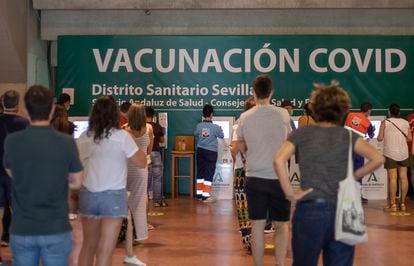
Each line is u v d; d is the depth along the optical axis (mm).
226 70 12047
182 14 12172
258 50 12023
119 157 4559
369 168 3742
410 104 12023
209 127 11133
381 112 12008
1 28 10703
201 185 11211
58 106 5555
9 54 11211
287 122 5207
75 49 12062
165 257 6594
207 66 12062
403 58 12016
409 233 8016
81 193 4582
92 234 4738
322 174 3703
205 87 12055
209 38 12055
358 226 3637
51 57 12727
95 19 12211
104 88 12047
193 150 11820
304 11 12133
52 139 3514
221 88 12055
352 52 12000
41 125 3549
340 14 12133
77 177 3629
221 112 12062
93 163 4527
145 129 6223
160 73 12062
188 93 12055
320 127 3844
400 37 12016
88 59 12055
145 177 6336
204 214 9633
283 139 5141
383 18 12133
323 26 12141
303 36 11977
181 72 12055
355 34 12125
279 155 3771
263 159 5098
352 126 9250
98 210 4527
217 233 8000
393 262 6328
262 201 5145
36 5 11820
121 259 6430
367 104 10156
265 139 5105
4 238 6996
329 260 3793
